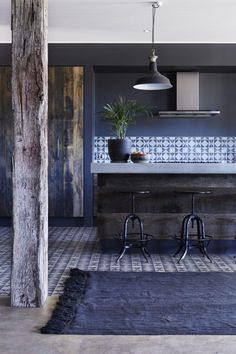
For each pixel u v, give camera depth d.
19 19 3.27
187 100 7.73
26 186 3.29
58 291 3.78
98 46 7.40
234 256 5.27
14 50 3.27
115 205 5.41
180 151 8.07
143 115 8.01
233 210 5.38
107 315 3.17
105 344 2.68
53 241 6.20
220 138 8.05
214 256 5.32
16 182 3.29
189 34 7.02
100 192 5.42
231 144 8.03
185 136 8.07
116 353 2.55
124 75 8.05
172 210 5.40
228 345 2.67
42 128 3.30
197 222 5.20
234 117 8.03
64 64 7.39
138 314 3.20
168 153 8.09
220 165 5.07
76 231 7.05
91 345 2.66
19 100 3.27
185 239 5.09
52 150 7.46
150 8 5.87
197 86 7.75
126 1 5.60
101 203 5.42
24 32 3.26
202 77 8.03
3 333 2.84
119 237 5.36
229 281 4.09
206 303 3.45
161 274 4.36
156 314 3.20
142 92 8.02
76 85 7.41
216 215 5.38
